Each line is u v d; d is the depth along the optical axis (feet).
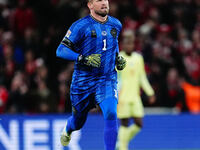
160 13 185.47
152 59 156.66
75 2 169.37
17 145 121.80
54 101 133.69
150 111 138.31
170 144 130.72
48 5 170.40
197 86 149.38
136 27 174.70
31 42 156.25
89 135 126.62
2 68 143.43
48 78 144.46
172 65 157.17
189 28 185.16
